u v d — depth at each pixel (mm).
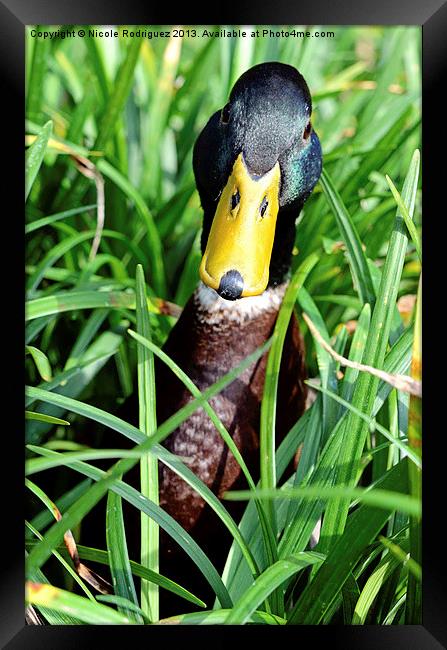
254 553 1283
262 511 1207
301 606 1137
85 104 2184
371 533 1069
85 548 1312
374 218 2041
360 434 1191
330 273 2051
